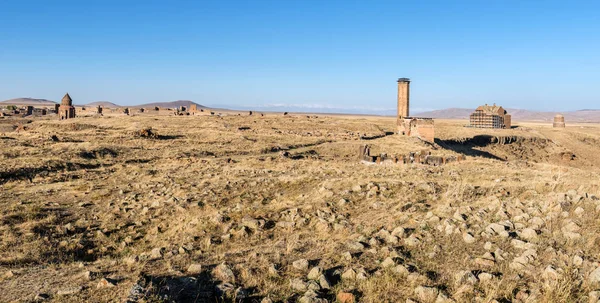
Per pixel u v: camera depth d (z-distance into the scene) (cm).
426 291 600
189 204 1466
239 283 675
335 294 627
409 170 2138
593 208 927
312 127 7938
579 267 646
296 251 847
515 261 685
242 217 1209
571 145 9238
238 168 2752
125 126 6944
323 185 1575
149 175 2438
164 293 608
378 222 1038
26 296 619
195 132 5725
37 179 2269
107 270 739
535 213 945
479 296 582
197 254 873
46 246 1091
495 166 2589
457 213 977
